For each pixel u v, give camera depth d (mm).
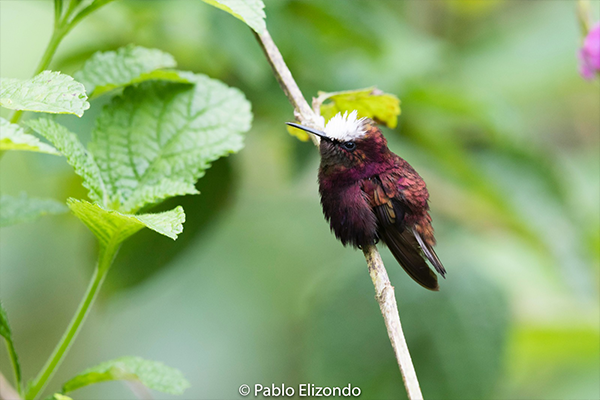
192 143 5598
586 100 13273
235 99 5879
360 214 6805
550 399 10766
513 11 12461
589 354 10891
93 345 10219
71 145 4887
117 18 8094
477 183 8961
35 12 9727
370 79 8508
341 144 6758
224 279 10242
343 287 8094
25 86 3887
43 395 10102
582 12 7312
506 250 11000
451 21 12211
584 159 13312
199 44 7949
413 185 7020
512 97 12047
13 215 5754
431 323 7934
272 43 6223
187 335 9977
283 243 10516
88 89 5535
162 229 3971
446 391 7723
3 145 3607
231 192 7211
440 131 9156
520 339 10789
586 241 9930
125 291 6902
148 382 4910
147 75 5770
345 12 8258
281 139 8789
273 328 10148
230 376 9828
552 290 10797
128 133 5543
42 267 10391
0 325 4520
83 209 4441
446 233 10023
